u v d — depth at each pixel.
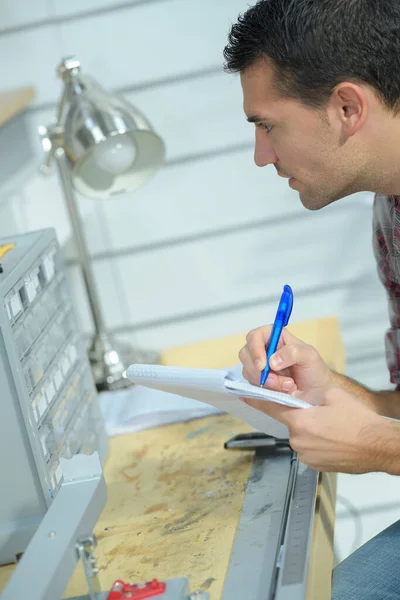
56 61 2.13
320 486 1.14
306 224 2.22
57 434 1.15
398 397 1.37
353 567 1.22
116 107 1.60
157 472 1.27
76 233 1.80
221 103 2.15
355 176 1.18
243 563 0.97
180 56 2.13
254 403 1.07
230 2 2.09
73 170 1.62
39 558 0.84
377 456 1.03
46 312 1.21
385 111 1.11
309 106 1.12
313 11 1.08
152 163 1.72
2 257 1.17
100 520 1.15
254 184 2.20
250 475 1.19
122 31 2.11
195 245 2.24
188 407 1.45
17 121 2.12
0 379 1.06
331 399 1.05
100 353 1.76
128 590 0.88
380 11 1.07
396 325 1.49
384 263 1.45
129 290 2.27
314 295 2.27
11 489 1.09
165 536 1.08
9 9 2.10
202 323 2.30
